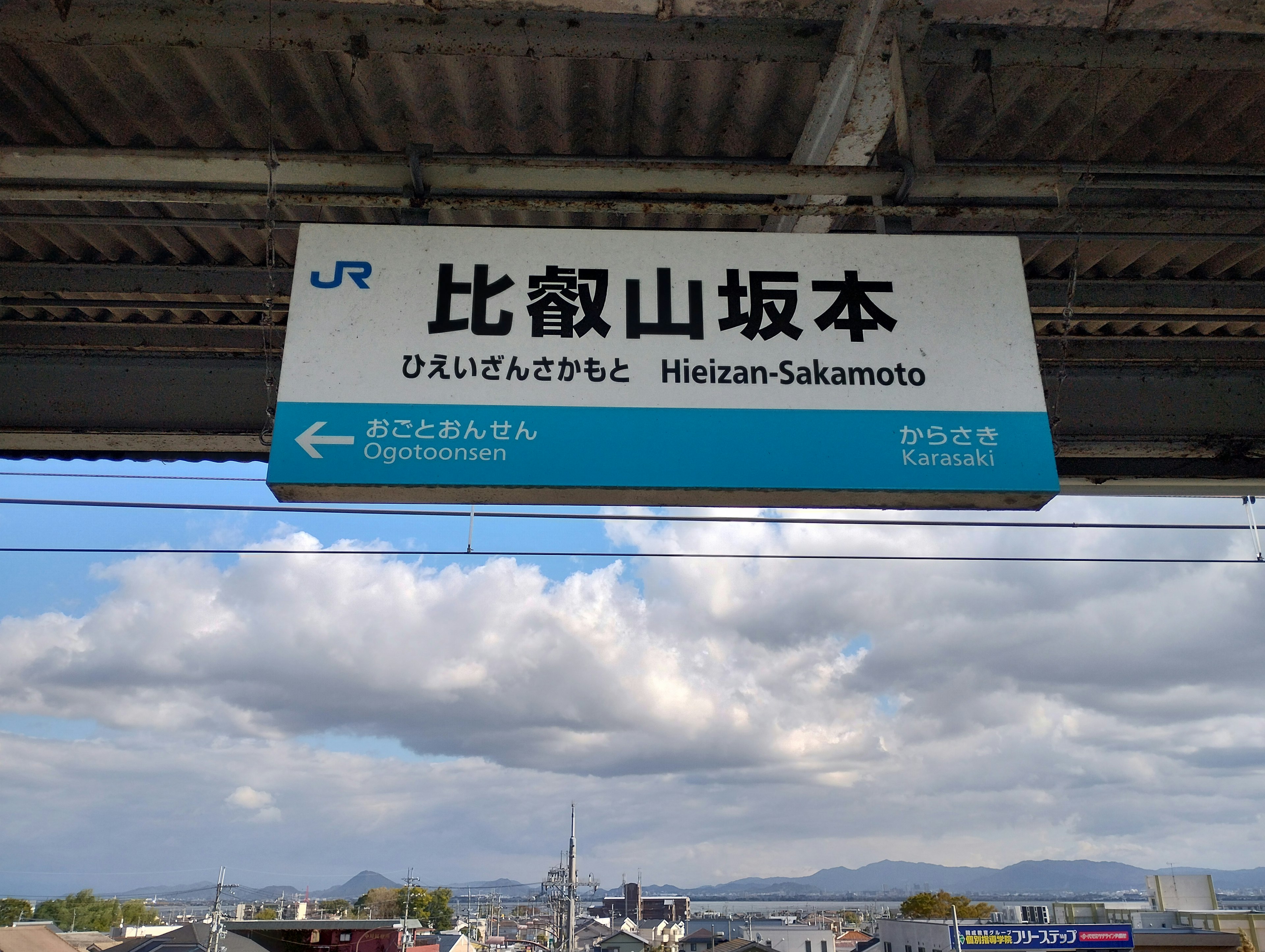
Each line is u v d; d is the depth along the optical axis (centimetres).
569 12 395
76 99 462
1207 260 602
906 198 391
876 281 379
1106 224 566
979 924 3428
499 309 367
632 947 5794
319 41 400
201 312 620
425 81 454
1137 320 644
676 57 411
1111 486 730
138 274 591
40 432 626
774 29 406
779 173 387
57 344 632
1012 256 389
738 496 346
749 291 375
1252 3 389
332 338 360
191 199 412
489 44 403
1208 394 684
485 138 500
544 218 562
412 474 338
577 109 478
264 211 541
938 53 419
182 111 468
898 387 362
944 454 352
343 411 348
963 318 375
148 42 396
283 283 595
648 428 349
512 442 345
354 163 395
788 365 362
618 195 523
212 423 630
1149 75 464
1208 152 517
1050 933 3162
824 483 343
